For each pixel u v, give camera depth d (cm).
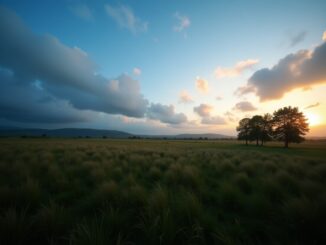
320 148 3631
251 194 454
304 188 431
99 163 773
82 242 216
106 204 347
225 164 805
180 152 1378
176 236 252
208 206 381
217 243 243
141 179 602
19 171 579
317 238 255
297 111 3972
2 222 238
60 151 1338
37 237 248
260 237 266
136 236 261
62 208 290
